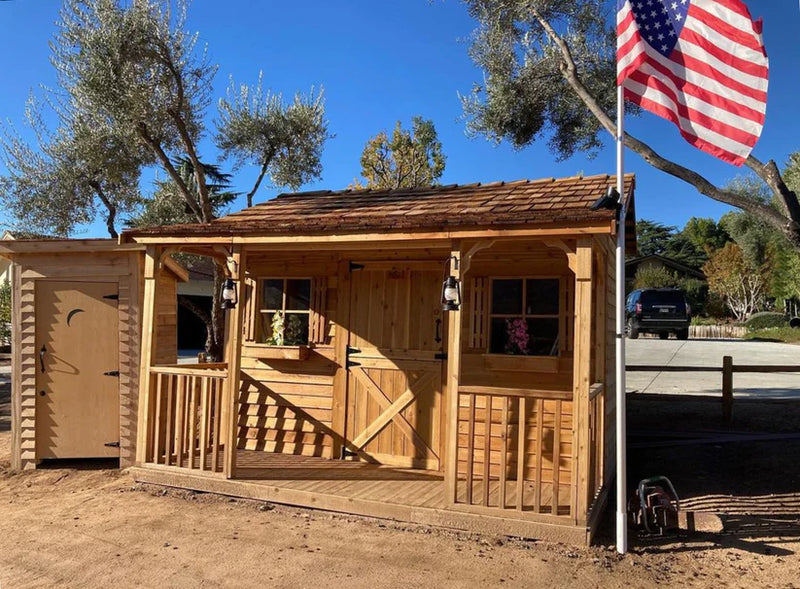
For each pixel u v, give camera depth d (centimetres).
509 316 656
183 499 604
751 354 1823
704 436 855
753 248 3769
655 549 486
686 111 496
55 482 675
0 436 934
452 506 520
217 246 629
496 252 661
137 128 1152
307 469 665
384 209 670
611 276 714
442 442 671
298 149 1430
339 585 420
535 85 1155
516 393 504
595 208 480
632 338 2534
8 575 437
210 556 466
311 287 744
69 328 728
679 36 504
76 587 418
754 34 493
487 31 1134
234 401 617
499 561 456
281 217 700
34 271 730
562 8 1089
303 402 741
